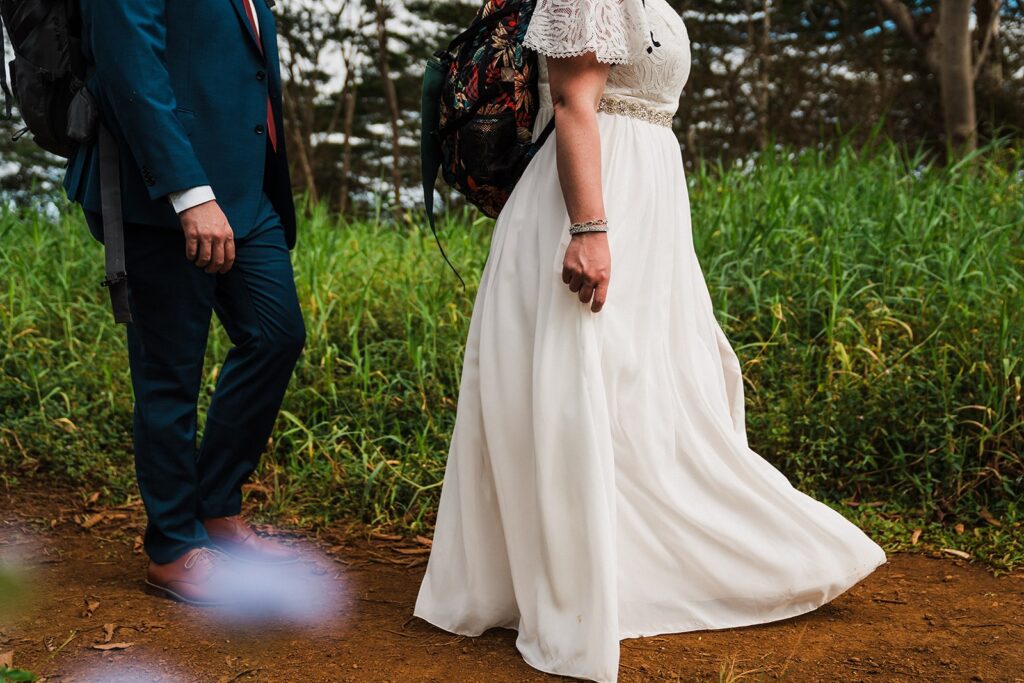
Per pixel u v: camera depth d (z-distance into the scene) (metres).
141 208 2.58
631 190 2.34
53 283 5.29
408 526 3.40
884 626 2.43
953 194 5.25
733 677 2.09
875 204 5.14
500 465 2.26
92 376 4.41
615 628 2.07
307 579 2.87
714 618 2.38
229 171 2.70
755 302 4.43
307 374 4.38
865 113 13.92
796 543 2.39
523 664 2.19
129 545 3.19
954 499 3.40
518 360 2.27
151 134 2.44
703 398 2.41
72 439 3.94
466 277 5.09
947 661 2.19
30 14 2.54
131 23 2.44
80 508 3.53
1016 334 3.84
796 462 3.62
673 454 2.35
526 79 2.36
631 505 2.31
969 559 3.01
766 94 16.42
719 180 6.24
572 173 2.16
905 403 3.74
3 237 5.52
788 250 4.80
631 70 2.35
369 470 3.67
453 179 2.53
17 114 9.79
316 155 21.80
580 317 2.21
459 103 2.41
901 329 4.19
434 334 4.39
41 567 2.94
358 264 5.56
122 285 2.51
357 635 2.39
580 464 2.14
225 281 2.78
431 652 2.27
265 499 3.69
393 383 4.16
